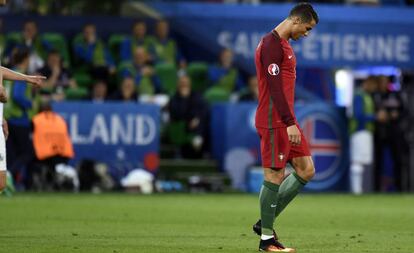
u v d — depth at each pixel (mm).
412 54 83062
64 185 70938
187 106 76125
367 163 79375
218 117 77250
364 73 86500
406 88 83562
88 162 72250
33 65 73938
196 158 77000
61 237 38406
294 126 33750
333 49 81812
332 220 50406
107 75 76750
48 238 37906
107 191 72688
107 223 46062
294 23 34000
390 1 88250
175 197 68375
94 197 66125
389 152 81250
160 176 75438
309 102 80125
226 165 76438
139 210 55188
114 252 32781
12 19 78188
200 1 87750
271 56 33688
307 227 45844
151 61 78062
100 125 73250
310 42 81438
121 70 76312
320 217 52375
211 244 36469
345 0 86688
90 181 72125
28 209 54125
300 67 81750
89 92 76562
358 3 84625
